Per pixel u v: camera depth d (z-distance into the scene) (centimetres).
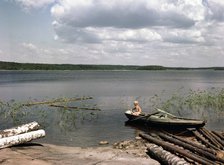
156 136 1720
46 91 5888
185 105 3250
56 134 1936
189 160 1200
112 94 5066
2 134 1302
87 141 1736
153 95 4753
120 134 1930
